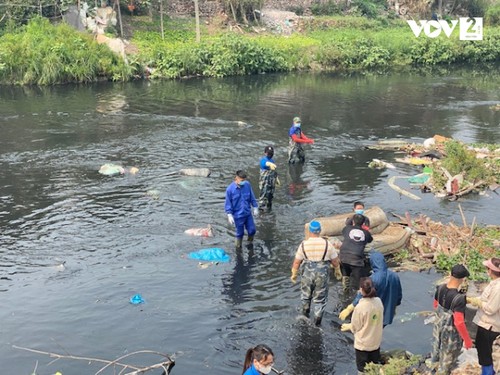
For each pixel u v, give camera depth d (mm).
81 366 8242
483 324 7328
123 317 9531
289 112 26141
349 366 8227
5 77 31719
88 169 17297
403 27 51531
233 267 11328
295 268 9250
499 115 26156
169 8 44781
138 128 22484
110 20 38625
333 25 48094
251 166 17844
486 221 13680
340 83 34938
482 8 57250
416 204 14766
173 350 8648
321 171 17406
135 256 11742
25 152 18953
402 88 33312
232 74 37312
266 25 46094
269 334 9047
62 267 11211
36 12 37062
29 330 9133
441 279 10828
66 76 32500
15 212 13938
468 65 44531
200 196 15148
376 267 8508
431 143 19828
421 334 8992
